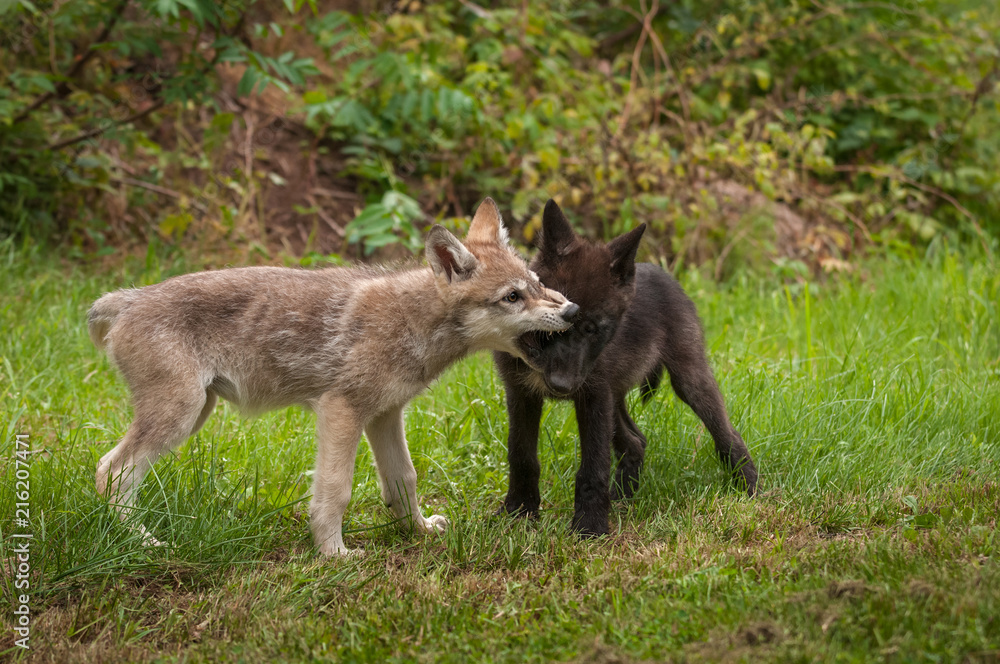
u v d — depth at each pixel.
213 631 6.44
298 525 8.48
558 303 7.84
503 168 17.59
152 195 16.50
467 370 11.76
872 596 6.04
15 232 14.74
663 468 9.54
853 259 17.36
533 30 17.94
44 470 8.32
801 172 18.69
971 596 5.93
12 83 15.44
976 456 9.65
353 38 17.05
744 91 19.66
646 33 20.50
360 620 6.43
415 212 15.25
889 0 20.66
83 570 6.96
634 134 17.06
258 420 10.31
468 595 6.81
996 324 13.45
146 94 17.03
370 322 7.88
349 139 17.95
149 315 7.80
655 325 9.28
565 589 6.80
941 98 19.50
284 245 16.44
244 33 15.45
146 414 7.73
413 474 8.48
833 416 10.26
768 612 6.07
